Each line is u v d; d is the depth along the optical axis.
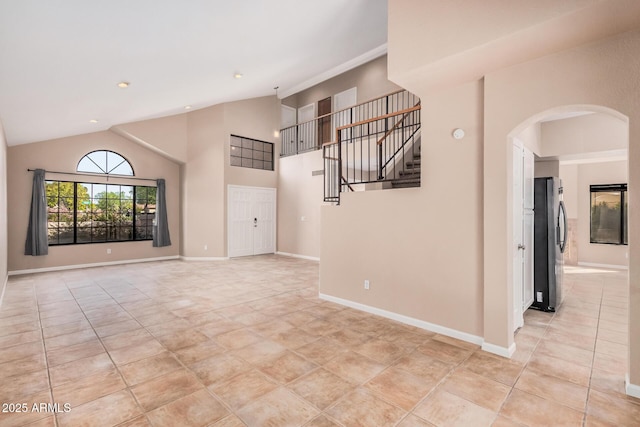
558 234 4.11
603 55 2.27
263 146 9.02
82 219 6.97
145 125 7.39
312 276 6.04
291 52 5.36
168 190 8.11
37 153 6.34
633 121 2.15
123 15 2.67
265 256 8.60
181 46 3.68
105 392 2.20
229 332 3.28
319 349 2.88
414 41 2.80
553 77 2.49
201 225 8.03
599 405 2.06
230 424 1.88
